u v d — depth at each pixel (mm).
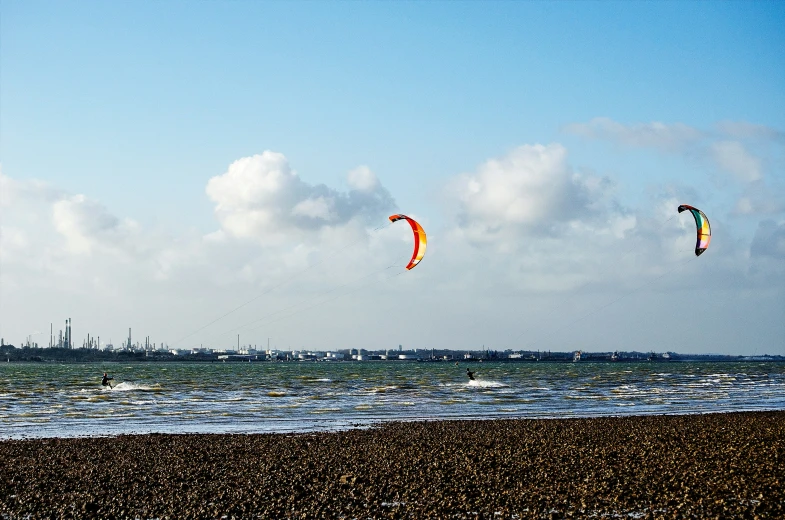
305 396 72812
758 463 28203
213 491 24344
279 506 22391
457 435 37094
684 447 32438
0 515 21641
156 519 21281
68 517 21484
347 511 21828
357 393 78000
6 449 32812
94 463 29328
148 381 114500
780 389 88625
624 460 29094
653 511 21391
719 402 64375
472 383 103875
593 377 134375
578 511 21500
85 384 101562
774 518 20703
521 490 23984
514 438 35844
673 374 156875
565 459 29469
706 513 21125
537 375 148375
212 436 37281
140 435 38031
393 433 38094
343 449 32531
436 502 22625
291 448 32938
